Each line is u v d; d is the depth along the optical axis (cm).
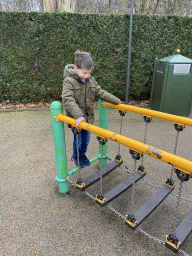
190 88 496
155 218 209
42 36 512
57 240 183
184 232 158
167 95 498
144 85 591
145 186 258
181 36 550
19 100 573
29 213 213
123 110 225
